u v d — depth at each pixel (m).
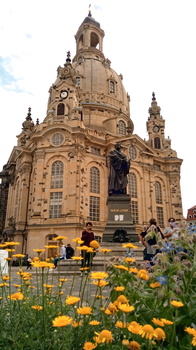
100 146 59.97
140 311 3.85
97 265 19.38
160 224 62.31
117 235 26.59
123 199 29.23
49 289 5.18
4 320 4.34
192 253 5.21
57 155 54.28
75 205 49.91
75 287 12.30
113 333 3.86
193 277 4.12
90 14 98.31
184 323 3.67
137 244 26.19
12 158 70.75
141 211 59.44
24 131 73.31
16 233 53.62
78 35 96.06
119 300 3.44
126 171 30.39
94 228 52.41
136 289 4.20
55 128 55.19
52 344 3.52
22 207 56.06
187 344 3.47
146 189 61.62
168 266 4.08
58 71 80.75
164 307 3.61
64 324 2.68
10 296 4.10
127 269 4.38
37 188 52.50
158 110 79.44
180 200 65.62
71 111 60.25
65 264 21.05
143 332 2.69
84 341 3.59
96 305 7.10
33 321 4.18
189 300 3.95
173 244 4.57
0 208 73.50
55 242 48.38
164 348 3.32
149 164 64.06
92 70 77.31
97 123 70.19
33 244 48.72
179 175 68.00
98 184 57.06
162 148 73.75
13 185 68.50
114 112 73.75
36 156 55.09
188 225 5.34
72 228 48.34
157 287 3.77
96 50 87.38
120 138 60.62
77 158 53.19
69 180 51.84
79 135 54.50
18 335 3.75
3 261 11.74
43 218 50.62
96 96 73.56
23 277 5.38
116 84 78.88
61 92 62.34
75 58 89.38
